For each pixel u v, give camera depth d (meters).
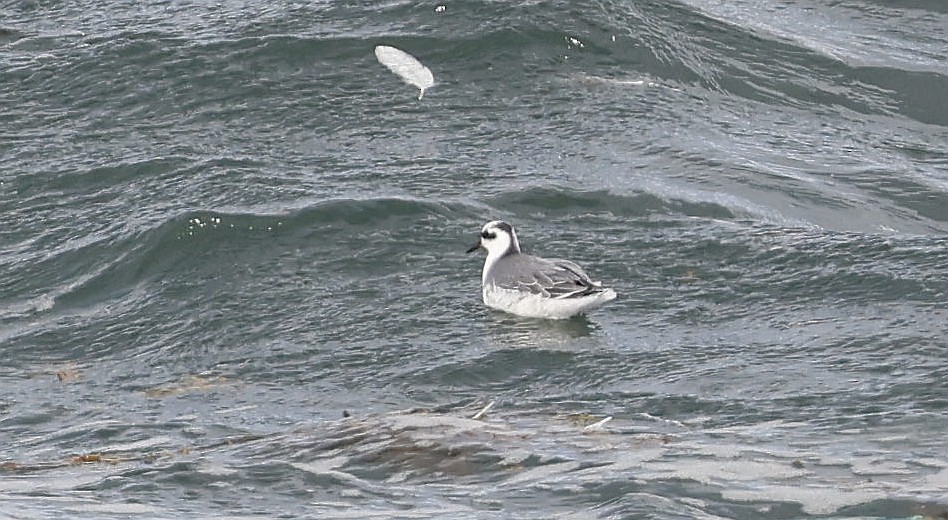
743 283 17.56
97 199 20.02
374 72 22.88
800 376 14.89
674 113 22.38
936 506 10.21
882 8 26.59
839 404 13.97
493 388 15.12
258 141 21.36
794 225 19.28
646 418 13.46
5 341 16.88
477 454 11.52
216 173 20.30
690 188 20.16
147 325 17.08
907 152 22.08
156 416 14.59
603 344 16.03
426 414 13.08
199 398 15.12
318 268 18.03
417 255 18.31
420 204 19.20
